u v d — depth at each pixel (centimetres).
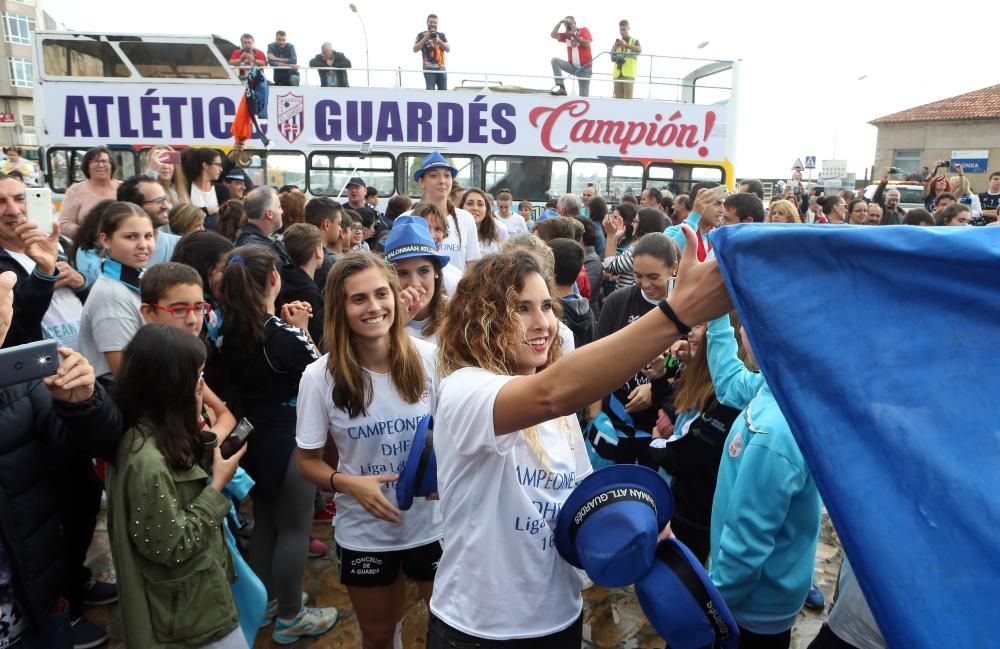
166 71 1175
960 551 107
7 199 327
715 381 274
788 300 113
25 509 214
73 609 310
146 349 217
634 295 372
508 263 165
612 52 1212
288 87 1195
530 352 166
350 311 237
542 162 1250
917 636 104
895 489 109
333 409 246
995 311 113
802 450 112
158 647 217
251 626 256
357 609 258
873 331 114
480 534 164
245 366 302
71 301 369
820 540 440
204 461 239
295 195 587
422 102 1216
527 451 167
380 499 234
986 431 111
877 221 954
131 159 1177
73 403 202
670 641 166
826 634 218
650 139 1256
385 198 1228
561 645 171
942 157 3812
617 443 348
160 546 211
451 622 169
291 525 309
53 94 1162
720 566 223
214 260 363
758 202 486
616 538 158
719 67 1261
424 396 253
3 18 5094
